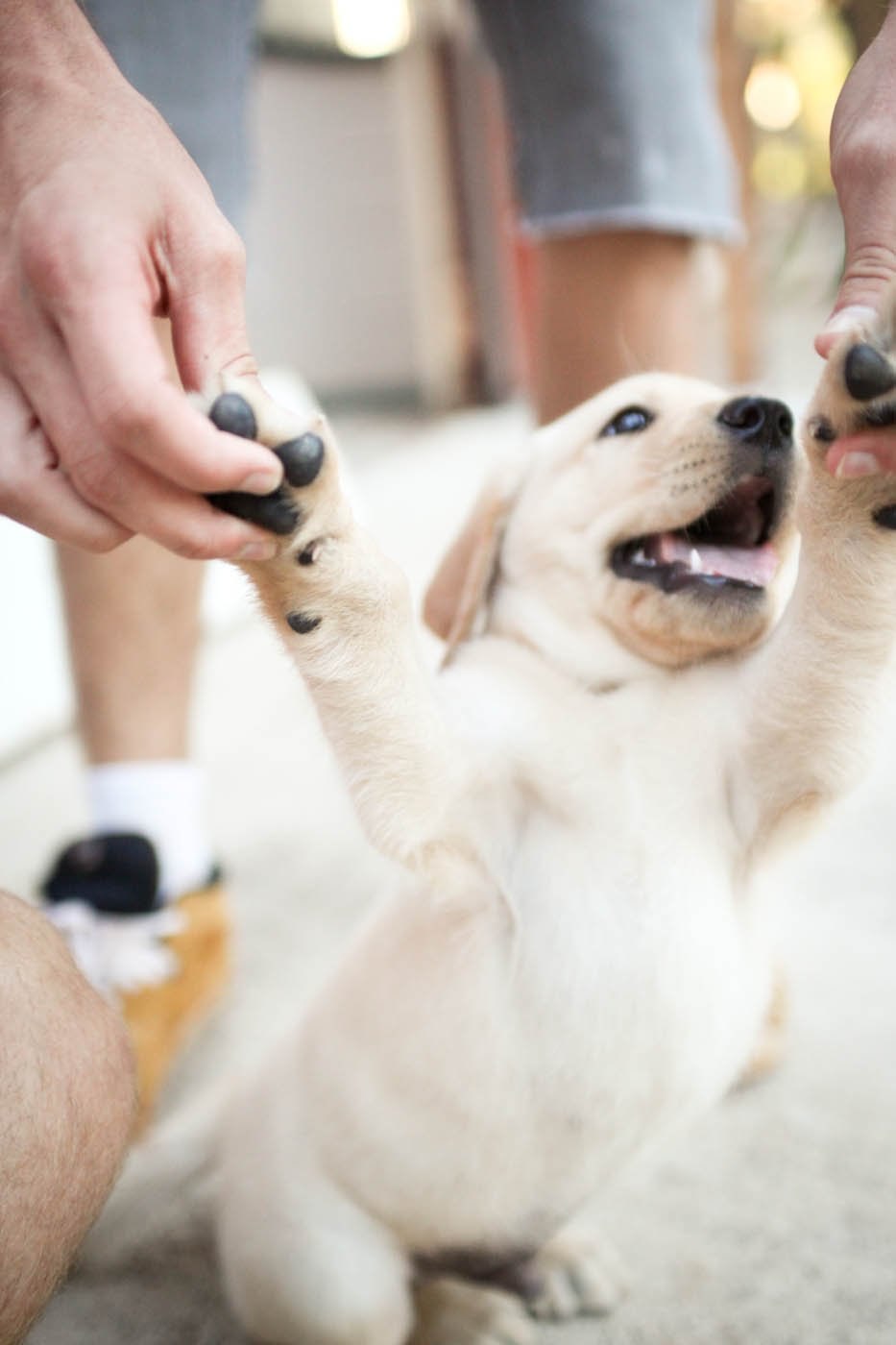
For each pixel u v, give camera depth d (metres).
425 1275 1.72
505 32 2.43
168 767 2.23
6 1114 0.99
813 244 6.28
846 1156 1.87
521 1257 1.66
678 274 2.54
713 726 1.50
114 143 1.02
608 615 1.62
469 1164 1.51
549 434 1.86
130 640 2.16
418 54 8.95
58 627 3.75
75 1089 1.08
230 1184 1.66
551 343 2.60
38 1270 1.02
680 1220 1.78
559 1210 1.57
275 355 9.81
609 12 2.32
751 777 1.48
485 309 9.54
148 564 2.14
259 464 0.94
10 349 1.00
